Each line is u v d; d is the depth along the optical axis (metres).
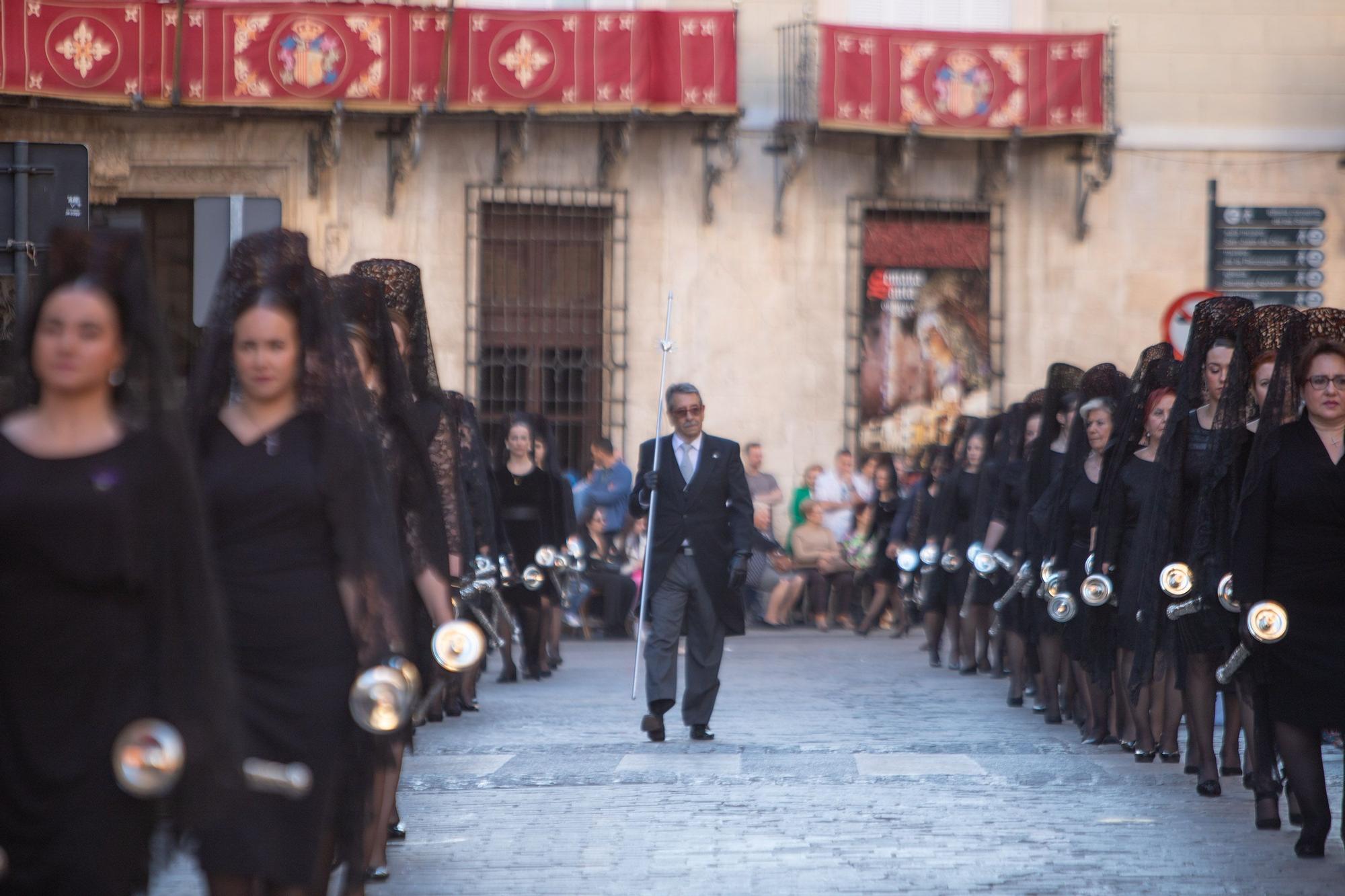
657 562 25.48
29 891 8.55
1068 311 52.47
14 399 9.02
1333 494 16.11
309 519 10.87
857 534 49.41
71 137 49.06
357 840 11.33
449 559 16.30
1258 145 52.69
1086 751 24.17
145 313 8.95
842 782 21.28
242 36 47.88
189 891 15.28
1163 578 18.97
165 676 8.76
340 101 48.06
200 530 8.98
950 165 52.28
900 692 32.72
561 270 51.28
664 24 49.38
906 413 52.16
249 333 10.95
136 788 8.35
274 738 10.53
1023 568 27.78
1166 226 52.66
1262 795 17.94
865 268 51.97
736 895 15.02
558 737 26.20
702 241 51.47
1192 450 19.95
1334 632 16.20
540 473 35.06
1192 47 52.75
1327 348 16.11
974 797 20.11
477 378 50.78
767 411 51.72
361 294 14.15
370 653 10.87
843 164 51.94
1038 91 50.66
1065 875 15.73
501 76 48.91
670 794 20.41
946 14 52.84
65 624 8.66
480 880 15.59
